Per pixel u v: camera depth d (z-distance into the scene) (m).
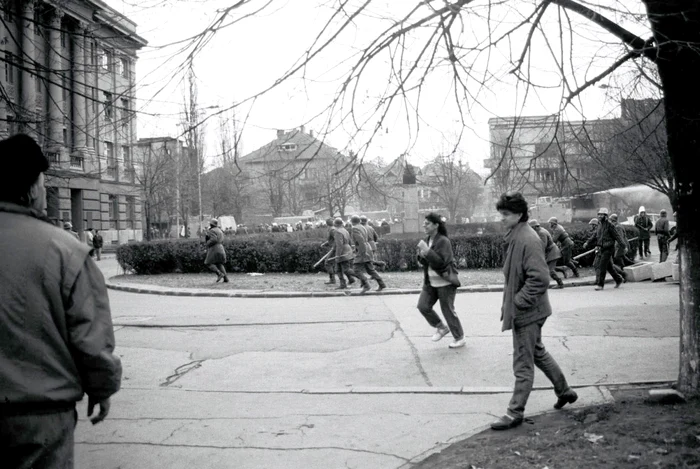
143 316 12.42
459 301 13.23
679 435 4.20
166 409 5.98
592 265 19.89
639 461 3.86
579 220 42.56
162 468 4.50
